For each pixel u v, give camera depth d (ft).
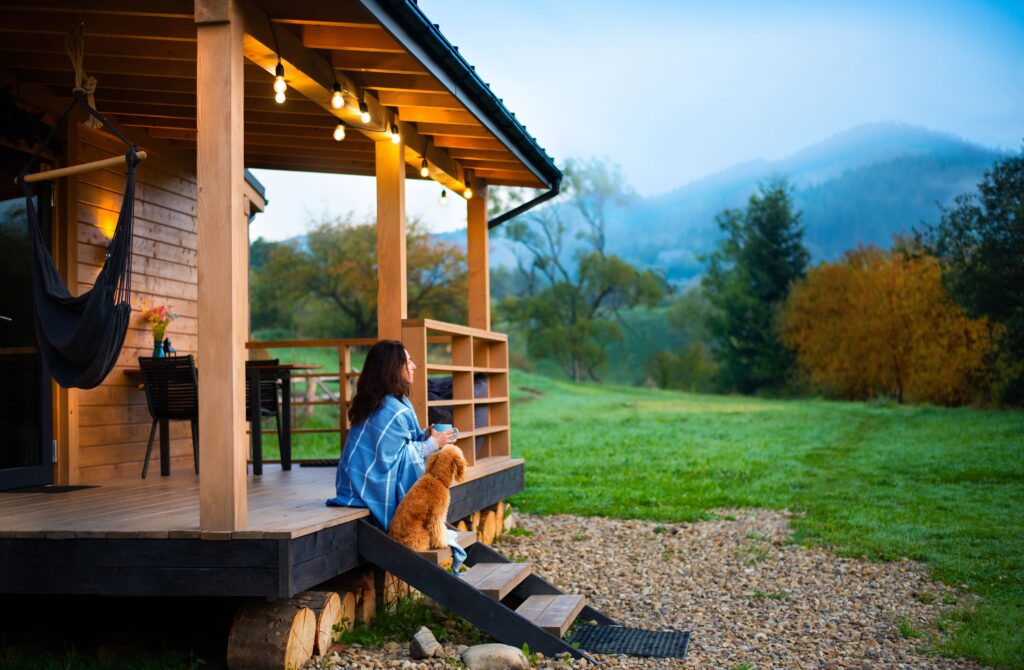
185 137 25.94
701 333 152.56
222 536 13.34
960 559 24.88
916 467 44.19
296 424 73.51
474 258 29.12
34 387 21.44
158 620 16.69
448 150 26.20
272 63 16.60
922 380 89.76
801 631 18.12
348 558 15.38
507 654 14.49
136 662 14.48
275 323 119.55
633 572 23.95
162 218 26.20
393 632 16.33
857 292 100.89
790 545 27.43
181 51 18.35
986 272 79.92
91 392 22.82
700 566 24.68
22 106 20.76
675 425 71.72
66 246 21.95
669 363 143.64
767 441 58.70
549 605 17.06
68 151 22.13
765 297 132.05
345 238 113.19
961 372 86.38
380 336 20.48
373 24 15.84
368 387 16.89
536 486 40.37
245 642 13.65
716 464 47.50
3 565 13.98
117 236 14.78
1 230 20.59
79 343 14.70
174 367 22.17
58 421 21.71
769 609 19.99
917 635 17.67
